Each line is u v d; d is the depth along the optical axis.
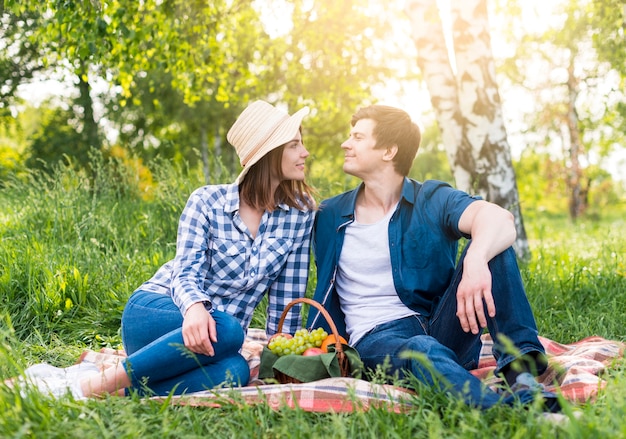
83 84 19.55
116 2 7.12
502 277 2.71
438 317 2.94
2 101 18.78
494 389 2.63
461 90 6.34
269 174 3.05
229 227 3.05
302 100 11.23
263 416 2.30
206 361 2.72
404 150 3.09
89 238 5.51
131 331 2.94
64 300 4.36
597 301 4.86
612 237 6.27
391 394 2.45
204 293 2.81
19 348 3.38
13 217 6.09
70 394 2.37
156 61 8.42
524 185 26.39
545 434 1.90
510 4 11.20
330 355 2.64
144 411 2.40
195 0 8.01
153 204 6.61
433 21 6.43
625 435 1.85
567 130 22.11
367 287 3.07
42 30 7.35
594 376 2.63
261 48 10.30
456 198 3.01
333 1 9.88
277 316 3.23
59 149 19.89
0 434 2.04
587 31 14.23
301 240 3.19
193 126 22.22
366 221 3.16
